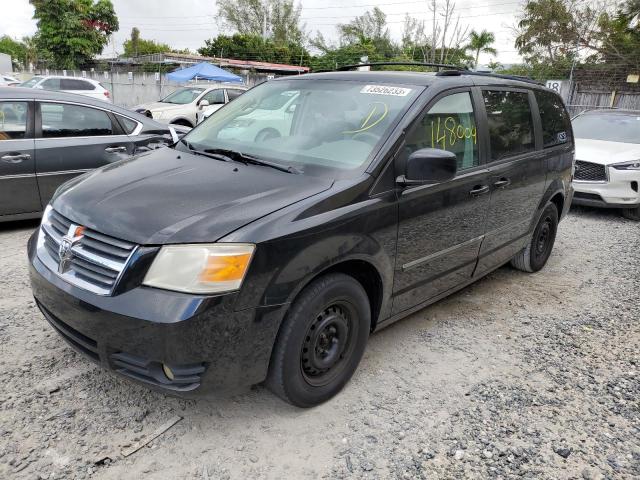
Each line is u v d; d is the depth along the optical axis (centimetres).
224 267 245
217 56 4788
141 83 2950
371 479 256
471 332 415
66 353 342
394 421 300
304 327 276
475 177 387
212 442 273
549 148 504
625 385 351
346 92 371
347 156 322
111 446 265
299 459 266
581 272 572
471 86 400
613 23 2698
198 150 364
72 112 597
